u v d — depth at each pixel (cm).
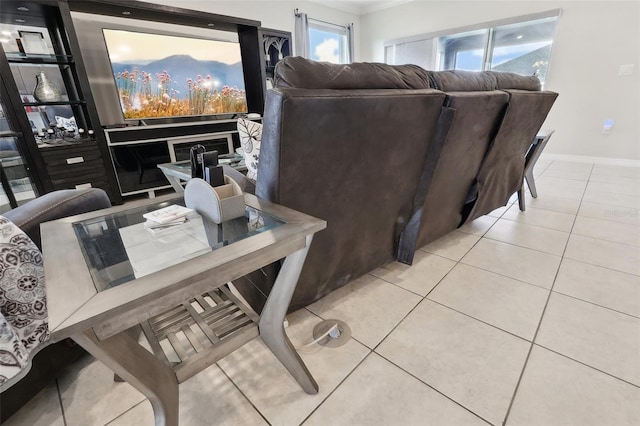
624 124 371
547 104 198
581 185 308
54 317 50
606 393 95
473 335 121
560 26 386
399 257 167
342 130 94
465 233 214
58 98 283
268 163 92
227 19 353
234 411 96
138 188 316
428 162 135
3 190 248
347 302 145
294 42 498
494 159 182
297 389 102
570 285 150
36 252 87
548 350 113
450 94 120
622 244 187
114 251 78
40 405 99
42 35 276
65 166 270
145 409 97
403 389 100
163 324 103
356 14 586
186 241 83
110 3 275
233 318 106
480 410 92
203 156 105
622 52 355
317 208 109
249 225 88
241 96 411
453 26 481
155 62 336
